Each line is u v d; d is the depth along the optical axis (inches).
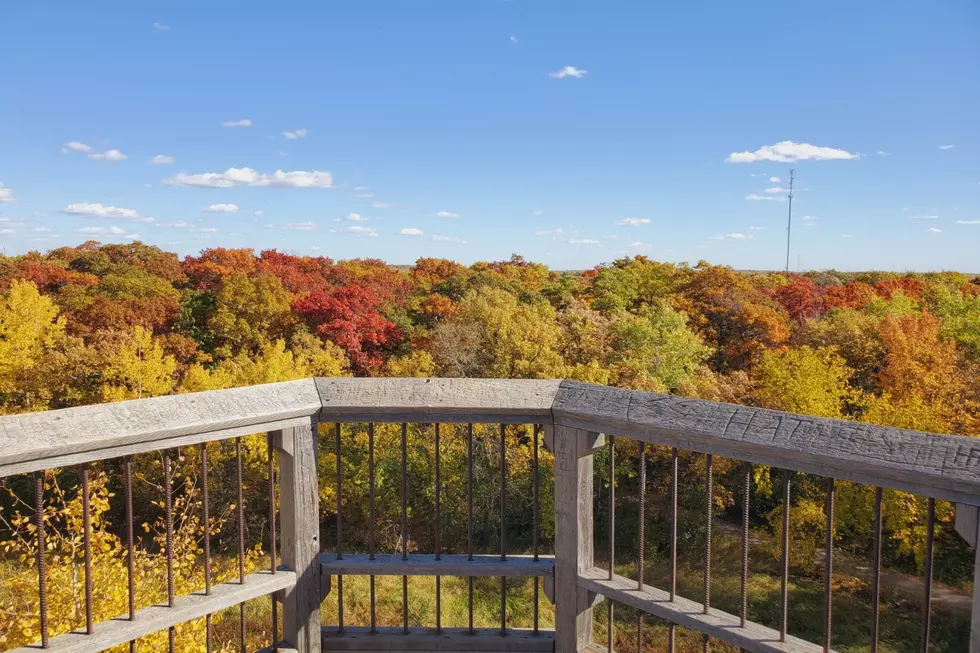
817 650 64.5
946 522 612.7
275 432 82.7
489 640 87.7
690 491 745.6
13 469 62.3
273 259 2381.9
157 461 606.9
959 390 847.1
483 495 700.0
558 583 85.1
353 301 1433.3
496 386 83.7
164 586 222.4
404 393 83.6
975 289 2406.5
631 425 75.4
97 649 69.4
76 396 893.2
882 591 608.7
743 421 67.2
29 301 896.9
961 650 518.9
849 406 857.5
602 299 1759.4
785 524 65.4
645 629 468.1
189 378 735.1
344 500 717.9
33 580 207.2
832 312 1659.7
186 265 2188.7
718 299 1662.2
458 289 1982.0
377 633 89.4
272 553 84.2
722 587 630.5
